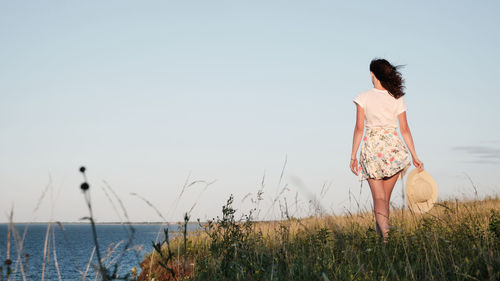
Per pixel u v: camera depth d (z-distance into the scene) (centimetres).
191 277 384
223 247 410
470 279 315
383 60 563
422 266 354
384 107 552
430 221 513
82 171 144
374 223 557
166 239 220
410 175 577
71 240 5684
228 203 429
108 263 189
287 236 435
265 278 340
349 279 336
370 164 550
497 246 388
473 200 664
